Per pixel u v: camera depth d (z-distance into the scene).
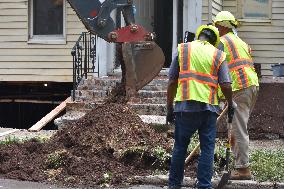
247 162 7.91
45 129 13.61
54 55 16.05
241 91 7.76
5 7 16.27
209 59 6.86
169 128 11.44
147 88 13.62
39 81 16.09
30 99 16.62
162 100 13.14
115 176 8.09
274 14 18.03
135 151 8.52
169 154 8.59
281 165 8.69
